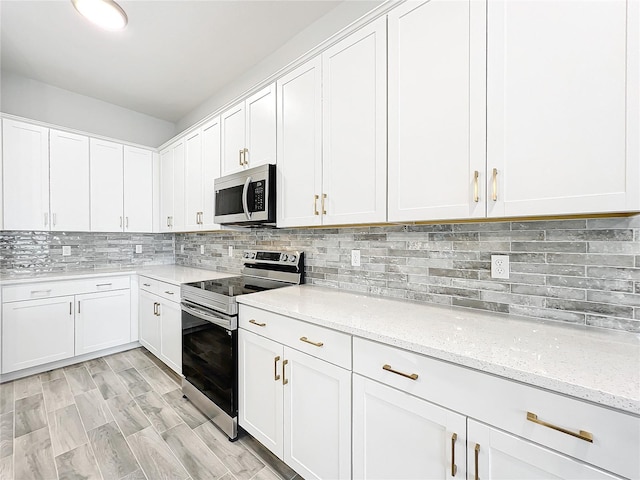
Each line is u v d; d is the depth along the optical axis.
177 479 1.44
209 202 2.55
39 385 2.31
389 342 1.02
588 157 0.87
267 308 1.50
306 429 1.32
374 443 1.08
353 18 1.86
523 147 0.98
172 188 3.13
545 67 0.93
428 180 1.20
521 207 0.98
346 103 1.49
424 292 1.54
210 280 2.33
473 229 1.38
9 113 2.65
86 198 2.88
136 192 3.24
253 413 1.60
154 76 2.74
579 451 0.69
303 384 1.33
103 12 1.89
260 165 1.97
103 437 1.72
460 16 1.10
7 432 1.76
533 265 1.22
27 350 2.43
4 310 2.33
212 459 1.58
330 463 1.23
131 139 3.45
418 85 1.22
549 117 0.93
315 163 1.64
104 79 2.79
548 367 0.77
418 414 0.96
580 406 0.69
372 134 1.38
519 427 0.77
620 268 1.04
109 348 2.93
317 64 1.63
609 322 1.06
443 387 0.90
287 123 1.81
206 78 2.79
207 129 2.57
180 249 3.71
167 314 2.46
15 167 2.48
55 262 2.92
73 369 2.60
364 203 1.42
